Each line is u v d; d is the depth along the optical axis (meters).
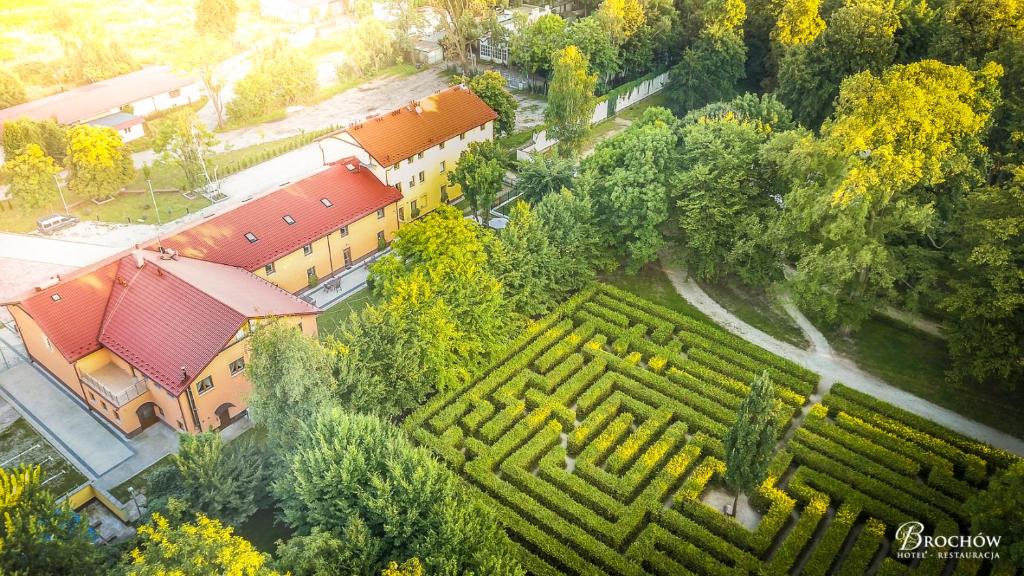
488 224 88.81
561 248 74.56
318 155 111.56
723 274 78.50
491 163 86.50
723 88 114.50
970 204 63.78
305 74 128.12
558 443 61.56
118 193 102.06
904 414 62.44
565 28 123.62
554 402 63.62
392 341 59.59
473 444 59.88
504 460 59.31
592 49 115.31
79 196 101.19
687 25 126.31
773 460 58.34
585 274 76.50
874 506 53.78
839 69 98.75
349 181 85.69
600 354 69.06
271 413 51.78
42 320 62.97
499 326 68.19
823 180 67.25
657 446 59.22
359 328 58.75
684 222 73.31
